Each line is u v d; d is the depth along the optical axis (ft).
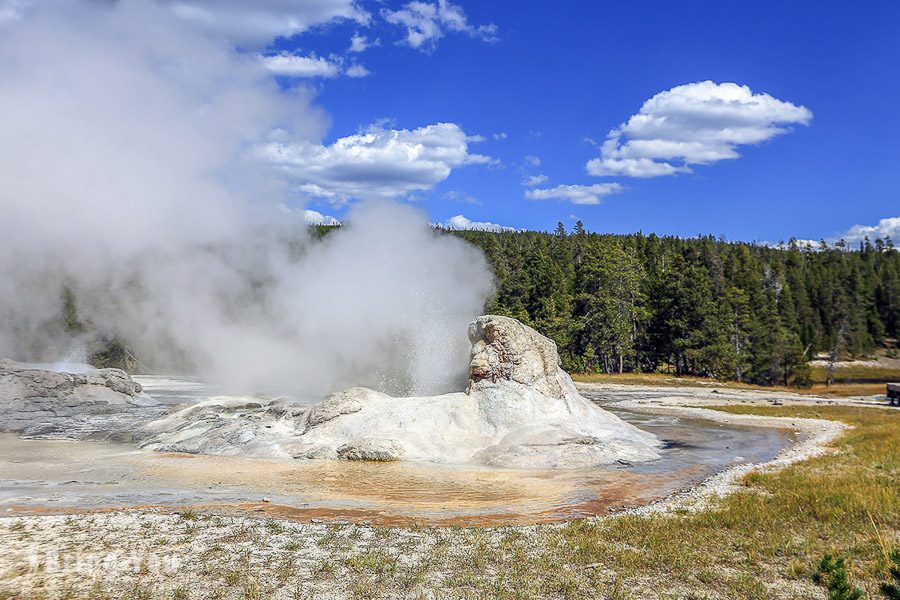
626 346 239.71
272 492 56.24
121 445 80.48
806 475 60.95
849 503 48.01
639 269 278.87
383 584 33.01
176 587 32.04
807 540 40.45
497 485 60.59
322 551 38.29
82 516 44.65
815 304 370.73
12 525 41.68
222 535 40.93
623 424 88.12
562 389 84.48
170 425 88.58
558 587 32.99
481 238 304.71
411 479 62.69
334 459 72.33
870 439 86.48
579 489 59.06
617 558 37.58
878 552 37.63
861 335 341.62
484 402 79.71
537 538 41.93
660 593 32.19
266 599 30.78
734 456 79.41
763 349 236.63
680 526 44.60
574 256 328.49
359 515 48.47
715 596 31.96
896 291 388.57
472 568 35.78
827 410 141.49
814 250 522.88
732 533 42.68
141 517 44.68
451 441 75.41
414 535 42.39
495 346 82.58
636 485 61.11
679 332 241.96
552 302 232.12
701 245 391.86
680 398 164.35
